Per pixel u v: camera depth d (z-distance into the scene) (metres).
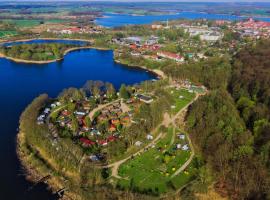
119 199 189.25
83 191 195.62
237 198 193.50
